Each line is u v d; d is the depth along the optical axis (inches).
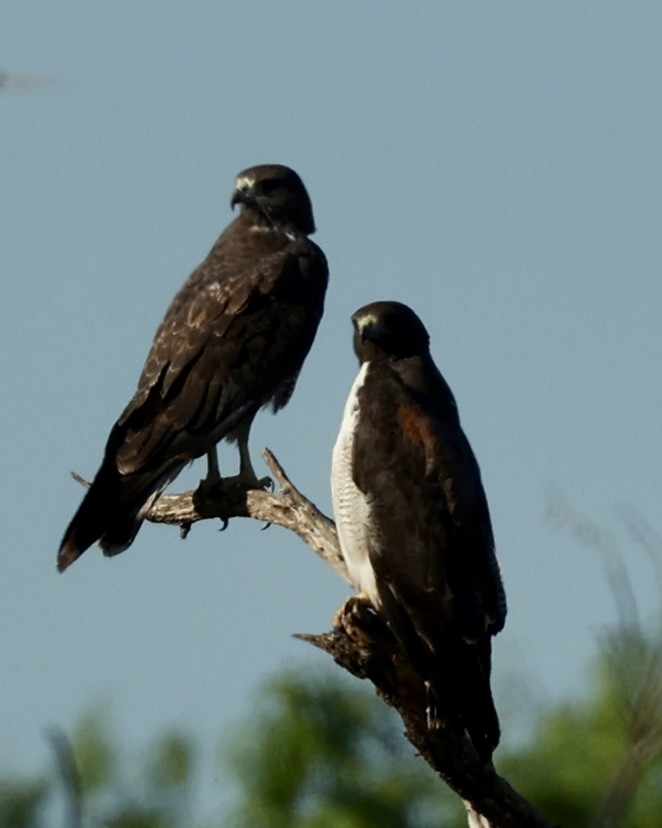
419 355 484.1
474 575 433.1
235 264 627.5
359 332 485.1
